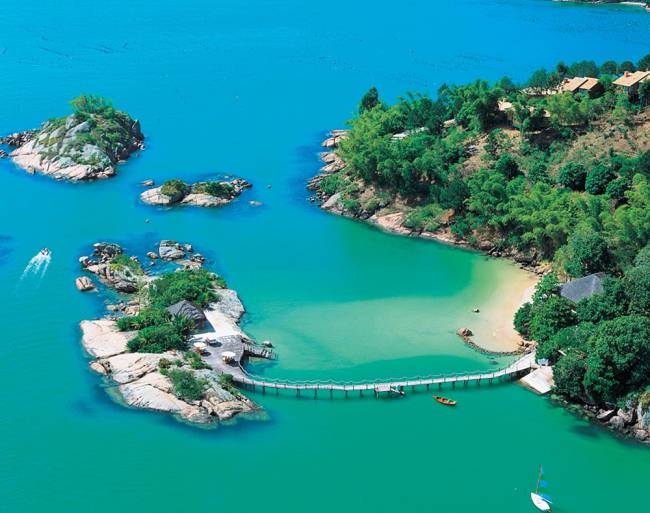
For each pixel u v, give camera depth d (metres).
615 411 121.81
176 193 199.88
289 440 117.19
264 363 133.75
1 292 155.25
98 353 134.38
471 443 117.94
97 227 185.75
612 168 177.25
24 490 106.69
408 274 166.38
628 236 152.88
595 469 113.38
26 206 196.12
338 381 129.00
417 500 107.12
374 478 110.75
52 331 142.12
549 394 128.00
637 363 120.06
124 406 122.25
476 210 179.25
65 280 160.75
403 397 127.50
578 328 129.38
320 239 182.25
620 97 198.88
